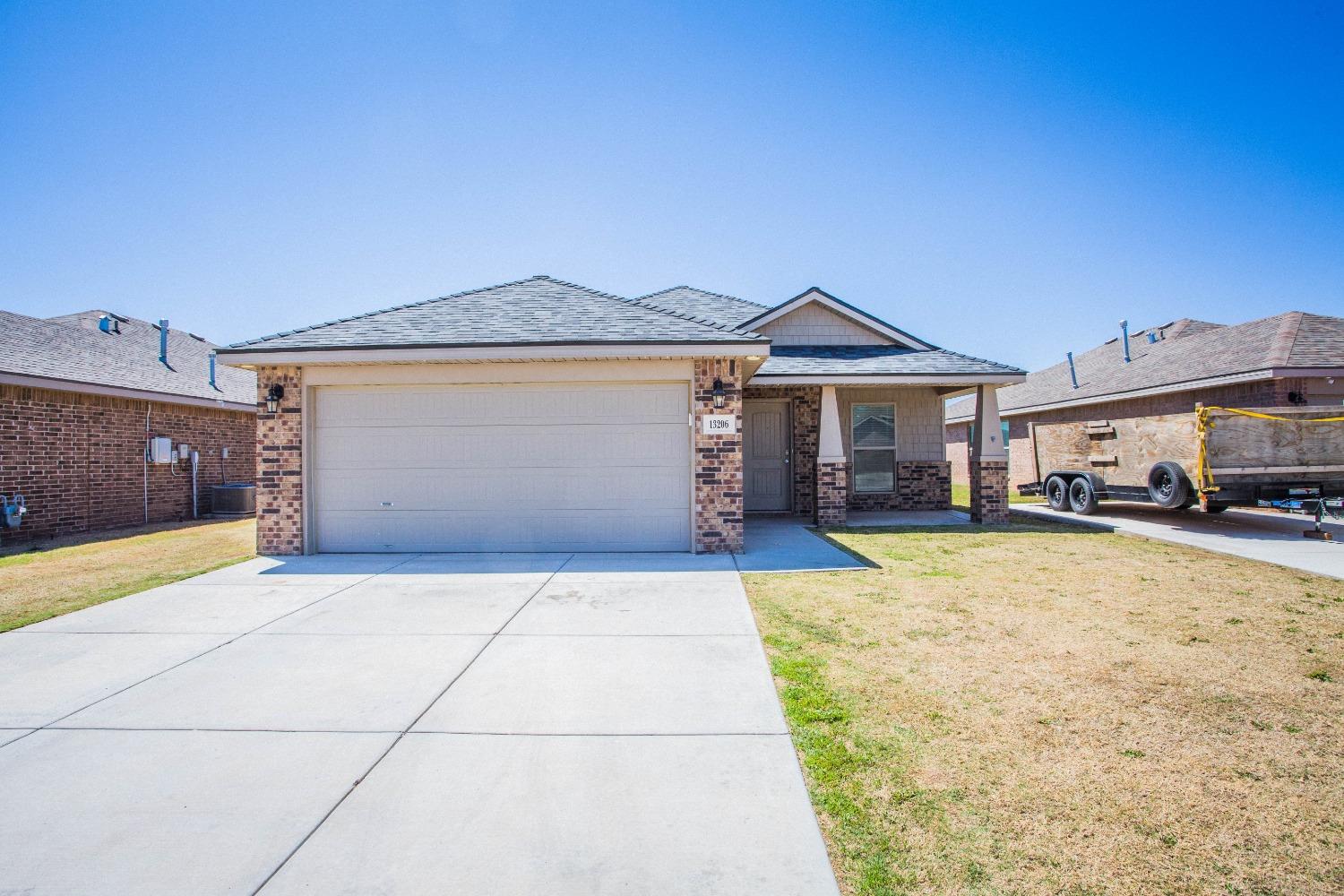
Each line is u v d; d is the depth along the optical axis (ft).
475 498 28.09
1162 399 50.78
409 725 11.59
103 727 11.58
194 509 45.85
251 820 8.75
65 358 39.60
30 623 18.07
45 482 35.70
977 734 11.00
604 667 14.38
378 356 26.27
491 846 8.14
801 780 9.59
